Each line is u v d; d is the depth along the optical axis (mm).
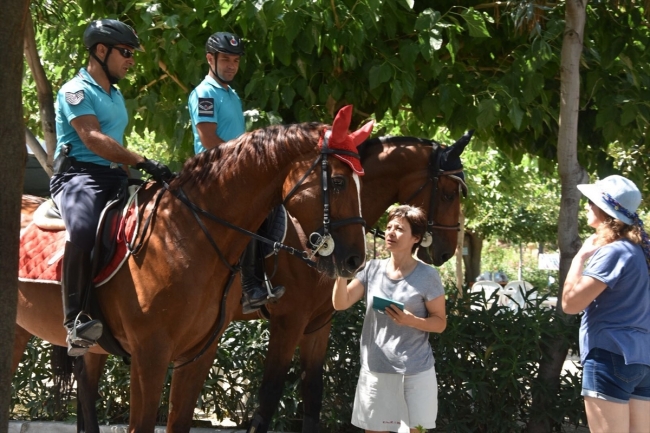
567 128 5906
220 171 3887
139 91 7359
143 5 6312
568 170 5934
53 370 5336
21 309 4520
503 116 6805
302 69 6250
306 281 4828
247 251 4637
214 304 3977
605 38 6969
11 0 2871
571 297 3984
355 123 7355
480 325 5918
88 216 3986
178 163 6754
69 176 4160
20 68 2951
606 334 3922
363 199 5191
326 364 6145
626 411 3916
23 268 4375
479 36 6055
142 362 3807
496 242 31422
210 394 6422
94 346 4398
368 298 4707
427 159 5176
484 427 6051
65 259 3936
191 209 3881
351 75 6691
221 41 4863
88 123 4012
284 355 4934
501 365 5840
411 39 6648
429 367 4547
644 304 3945
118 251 3941
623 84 6793
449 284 6434
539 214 19547
